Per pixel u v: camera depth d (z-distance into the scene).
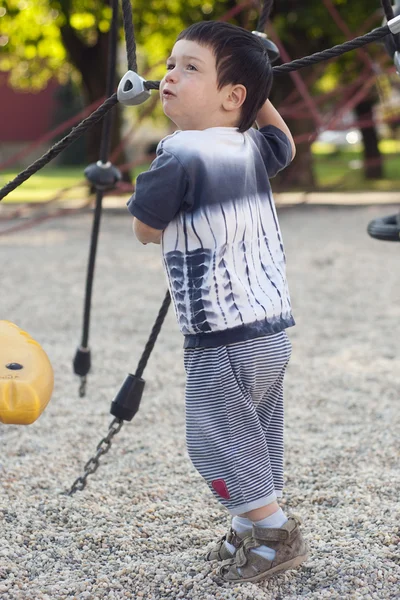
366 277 10.16
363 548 3.21
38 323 7.80
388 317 7.96
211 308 2.64
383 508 3.60
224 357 2.66
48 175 36.59
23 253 12.71
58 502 3.71
